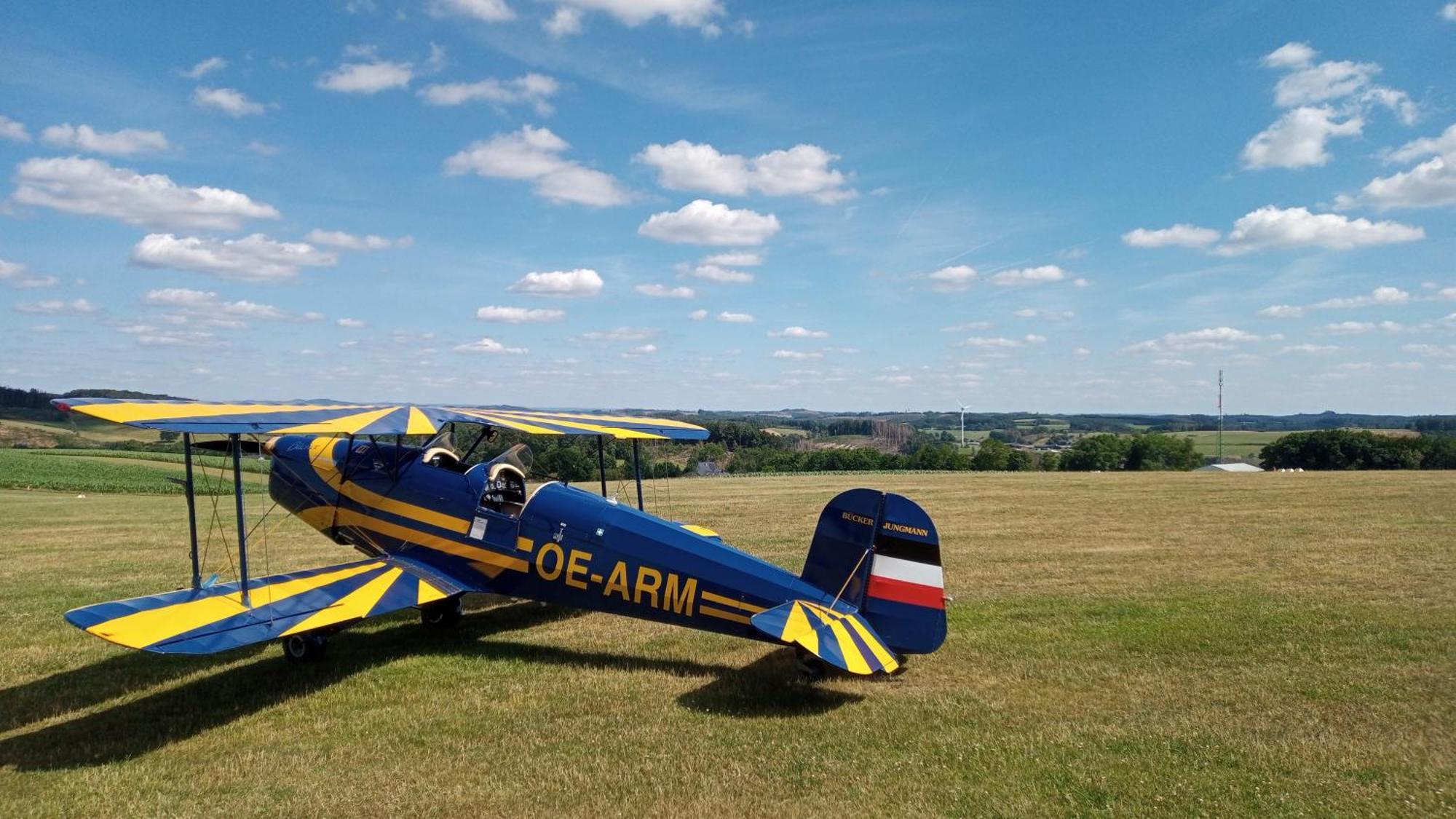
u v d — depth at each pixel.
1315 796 4.53
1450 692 6.20
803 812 4.46
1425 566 11.20
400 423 7.55
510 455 8.52
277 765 5.23
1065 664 7.15
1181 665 7.05
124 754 5.45
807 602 6.69
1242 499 20.88
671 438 10.75
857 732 5.63
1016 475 35.53
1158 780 4.76
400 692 6.66
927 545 6.50
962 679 6.80
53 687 6.85
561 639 8.35
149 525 18.22
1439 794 4.54
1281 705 5.99
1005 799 4.56
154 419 6.29
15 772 5.15
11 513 20.81
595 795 4.71
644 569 7.48
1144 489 24.80
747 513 19.61
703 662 7.49
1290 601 9.28
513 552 8.10
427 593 7.88
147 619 5.95
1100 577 10.94
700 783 4.84
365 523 9.00
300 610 6.79
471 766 5.18
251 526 18.09
